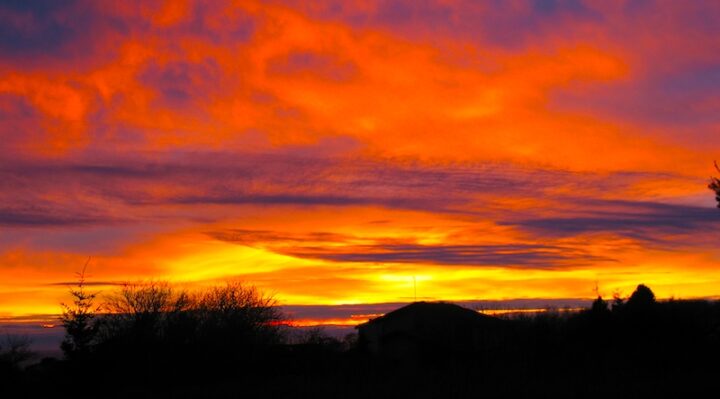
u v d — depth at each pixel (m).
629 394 21.61
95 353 29.80
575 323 32.00
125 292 36.47
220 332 32.22
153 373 30.03
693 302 31.86
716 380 23.42
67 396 29.06
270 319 37.09
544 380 24.17
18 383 30.34
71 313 29.97
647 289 34.53
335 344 39.62
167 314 33.06
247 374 30.39
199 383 29.47
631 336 30.34
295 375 28.36
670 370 25.95
